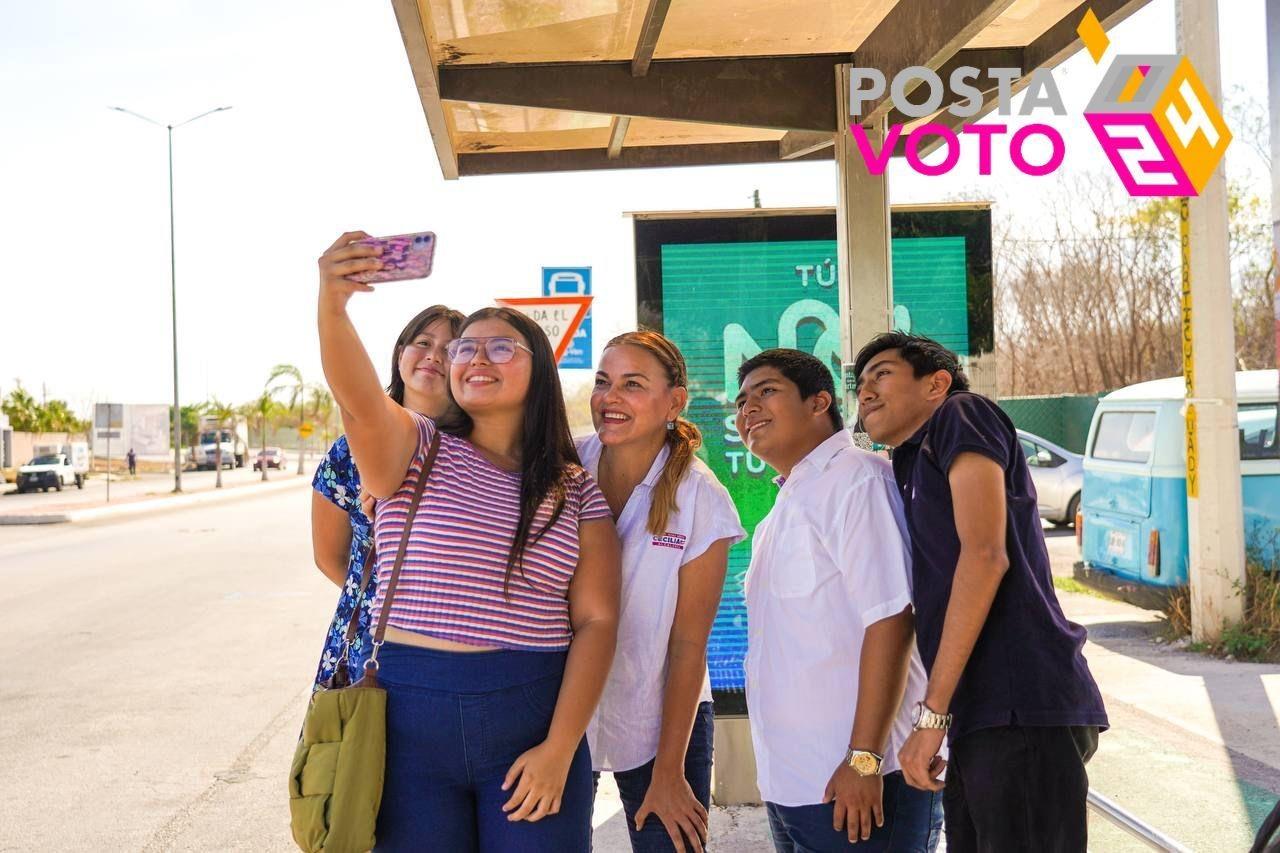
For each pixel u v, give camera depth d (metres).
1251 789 4.70
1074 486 15.02
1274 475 8.27
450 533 2.33
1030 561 2.37
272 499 34.47
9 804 5.13
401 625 2.32
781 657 2.64
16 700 7.25
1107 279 18.44
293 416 70.69
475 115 4.71
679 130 5.10
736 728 4.64
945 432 2.40
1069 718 2.28
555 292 7.96
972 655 2.35
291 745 6.05
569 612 2.51
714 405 4.75
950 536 2.39
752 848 4.12
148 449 61.81
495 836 2.30
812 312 4.73
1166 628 8.09
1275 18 2.43
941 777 2.70
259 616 10.62
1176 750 5.27
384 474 2.33
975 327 4.73
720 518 2.78
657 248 4.77
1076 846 2.30
